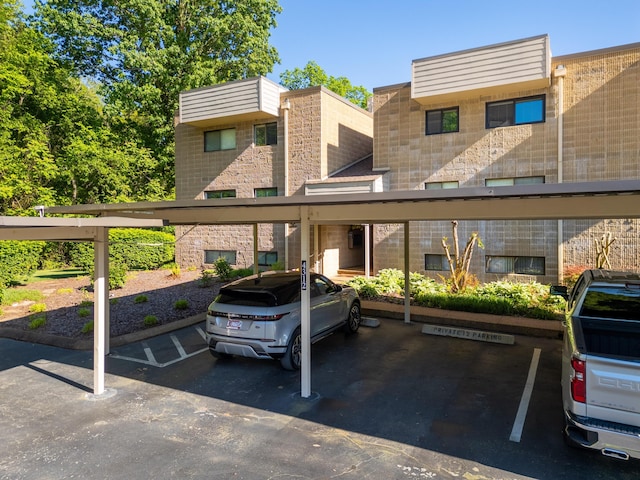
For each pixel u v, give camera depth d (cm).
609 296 507
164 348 807
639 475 386
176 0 2475
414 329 920
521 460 413
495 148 1352
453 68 1329
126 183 2452
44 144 2138
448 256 1235
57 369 698
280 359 658
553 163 1269
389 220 600
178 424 499
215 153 1861
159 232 2152
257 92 1634
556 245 1273
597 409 364
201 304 1169
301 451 434
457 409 528
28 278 1653
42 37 2200
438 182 1443
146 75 2383
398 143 1508
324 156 1636
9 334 909
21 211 1930
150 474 397
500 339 820
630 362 350
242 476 391
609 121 1195
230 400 566
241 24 2394
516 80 1242
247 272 1631
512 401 548
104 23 2389
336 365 696
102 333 596
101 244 600
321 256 1645
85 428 492
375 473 393
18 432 484
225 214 640
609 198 393
